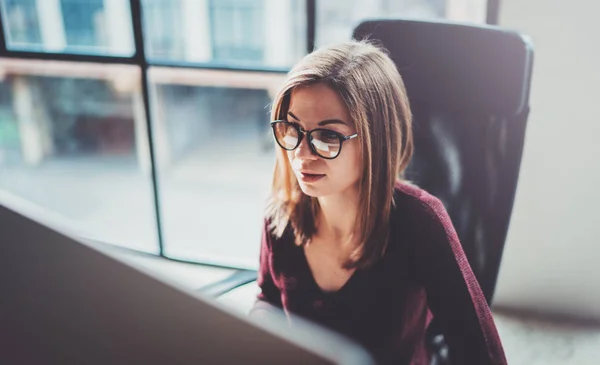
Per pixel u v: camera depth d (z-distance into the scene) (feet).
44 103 26.94
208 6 23.91
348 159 2.61
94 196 16.28
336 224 2.98
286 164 2.99
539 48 5.53
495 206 3.61
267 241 3.29
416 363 3.17
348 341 1.27
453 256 2.86
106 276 1.29
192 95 29.78
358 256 2.87
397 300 2.93
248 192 17.29
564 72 5.57
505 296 6.72
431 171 3.76
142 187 18.06
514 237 6.38
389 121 2.68
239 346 1.23
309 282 3.11
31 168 21.48
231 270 7.96
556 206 6.12
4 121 25.77
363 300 2.94
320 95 2.52
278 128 2.70
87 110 27.22
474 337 2.78
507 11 5.49
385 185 2.75
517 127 3.50
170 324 1.26
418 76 3.65
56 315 1.31
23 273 1.32
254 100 29.01
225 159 23.36
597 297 6.44
